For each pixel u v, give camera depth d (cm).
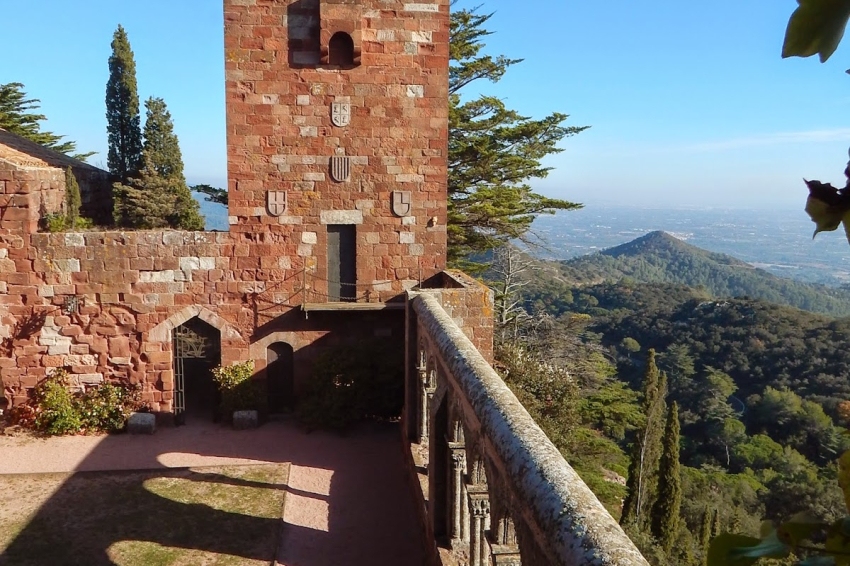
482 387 686
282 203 1566
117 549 1034
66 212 1711
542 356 2222
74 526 1105
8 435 1516
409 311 1342
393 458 1434
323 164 1570
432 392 1166
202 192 2684
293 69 1530
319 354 1631
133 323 1569
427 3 1552
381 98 1567
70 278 1535
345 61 1546
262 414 1617
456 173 2495
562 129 2495
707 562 133
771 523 134
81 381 1572
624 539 362
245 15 1500
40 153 1925
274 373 1645
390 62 1558
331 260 1612
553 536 391
